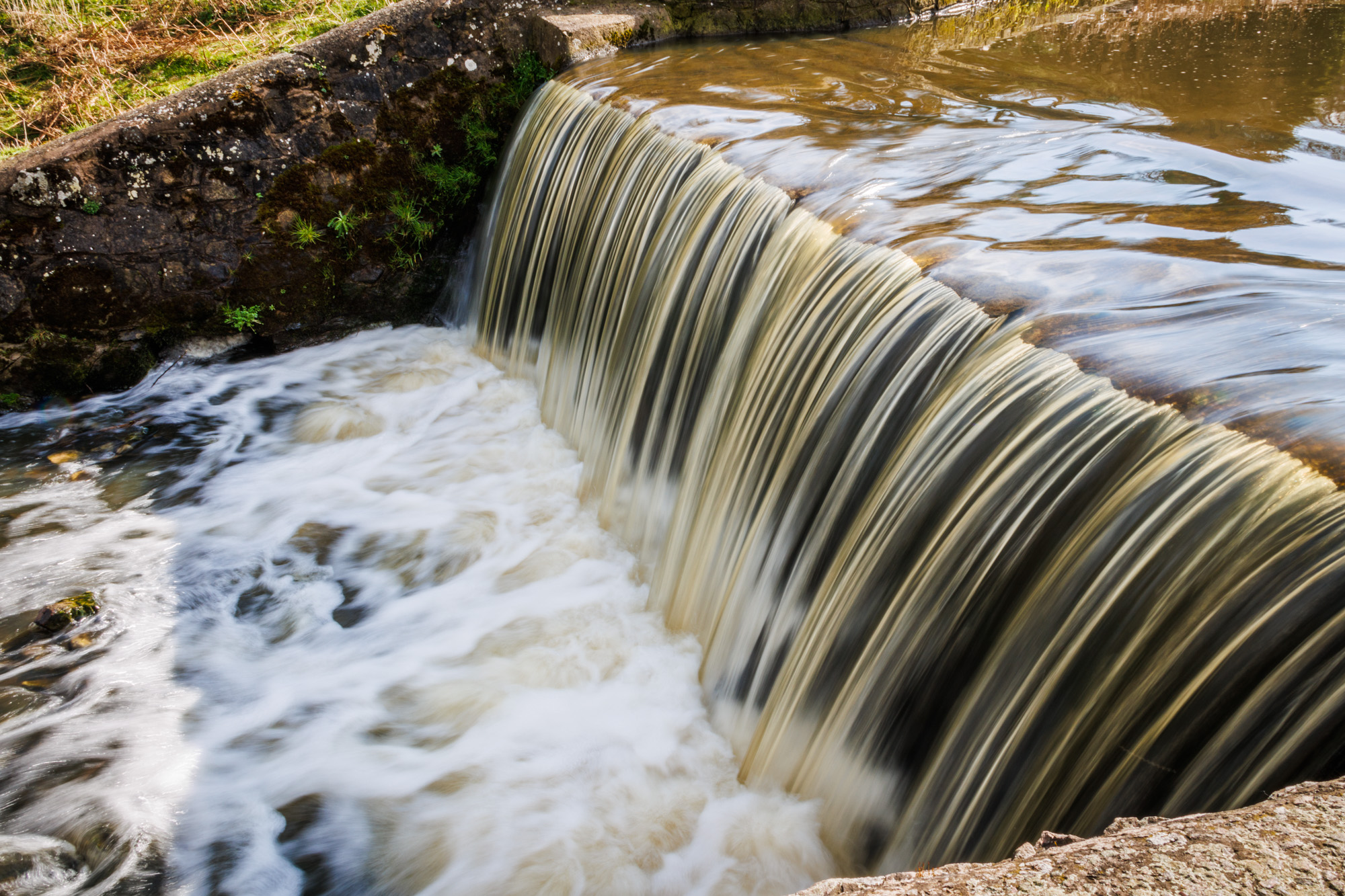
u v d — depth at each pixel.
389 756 3.95
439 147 7.53
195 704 4.28
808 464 3.59
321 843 3.59
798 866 3.21
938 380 3.06
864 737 3.08
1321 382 2.30
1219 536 2.10
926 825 2.81
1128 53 6.70
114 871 3.49
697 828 3.47
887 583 3.05
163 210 6.85
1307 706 1.86
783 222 4.24
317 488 5.95
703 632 4.20
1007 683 2.57
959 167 4.39
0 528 5.57
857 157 4.61
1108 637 2.29
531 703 4.14
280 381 7.13
